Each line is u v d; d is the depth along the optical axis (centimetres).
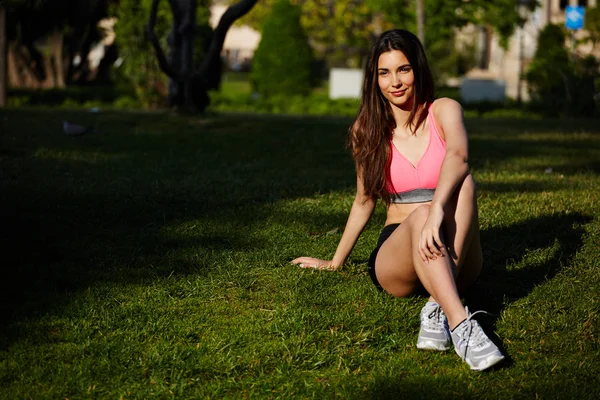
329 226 488
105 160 739
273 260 411
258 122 1145
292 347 301
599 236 459
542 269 406
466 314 288
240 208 530
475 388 270
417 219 308
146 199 547
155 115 1221
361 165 349
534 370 286
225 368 284
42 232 452
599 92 1753
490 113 1838
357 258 421
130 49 1820
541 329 322
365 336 313
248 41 4678
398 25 2078
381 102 334
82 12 2238
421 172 333
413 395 265
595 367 288
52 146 820
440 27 1998
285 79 2553
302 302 348
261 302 354
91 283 371
